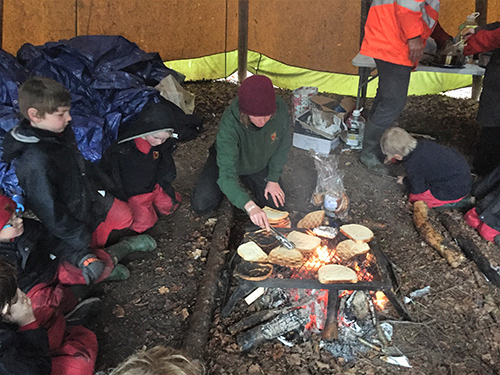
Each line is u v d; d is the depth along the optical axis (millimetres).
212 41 6125
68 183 2555
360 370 2406
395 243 3344
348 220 3578
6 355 1802
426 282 2986
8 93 3488
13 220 2199
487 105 3811
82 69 3840
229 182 2809
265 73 6273
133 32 5496
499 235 3264
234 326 2607
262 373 2391
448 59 3979
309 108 4859
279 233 2609
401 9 3506
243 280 2410
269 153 3221
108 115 3756
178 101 4543
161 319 2725
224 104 5660
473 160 4285
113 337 2604
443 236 3367
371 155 4266
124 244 3096
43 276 2404
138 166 3148
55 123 2330
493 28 3814
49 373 1963
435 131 5031
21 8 4523
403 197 3887
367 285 2330
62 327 2355
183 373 1503
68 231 2502
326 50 5820
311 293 2699
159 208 3545
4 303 1710
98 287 2912
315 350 2492
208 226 3521
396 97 3922
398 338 2590
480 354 2510
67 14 4855
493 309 2768
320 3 5539
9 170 3182
